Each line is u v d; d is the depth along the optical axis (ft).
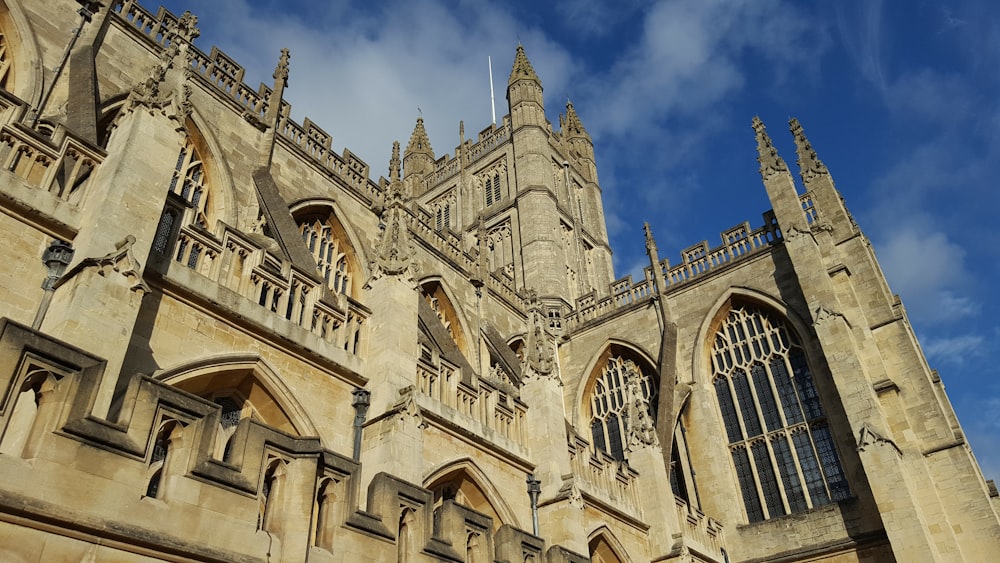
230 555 48.91
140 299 65.36
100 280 62.69
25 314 64.69
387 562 60.13
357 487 60.39
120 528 43.98
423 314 140.26
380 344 96.68
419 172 347.36
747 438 172.96
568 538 107.14
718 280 192.85
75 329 58.95
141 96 79.25
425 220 189.88
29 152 72.02
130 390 48.21
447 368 110.42
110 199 69.05
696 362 184.44
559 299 242.78
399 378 94.53
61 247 66.95
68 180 73.77
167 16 139.44
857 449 144.15
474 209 301.02
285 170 148.25
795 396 170.09
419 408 92.79
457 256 194.70
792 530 155.12
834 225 179.93
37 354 44.42
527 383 127.13
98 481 44.29
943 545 132.57
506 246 274.16
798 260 172.55
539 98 316.19
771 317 181.57
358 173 169.89
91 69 108.47
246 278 85.25
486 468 107.65
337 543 56.65
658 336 196.24
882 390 150.30
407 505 64.95
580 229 299.38
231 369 78.69
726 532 162.09
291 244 119.24
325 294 99.45
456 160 326.03
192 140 129.80
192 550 47.01
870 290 166.40
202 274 79.61
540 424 120.98
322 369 90.17
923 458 141.69
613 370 204.64
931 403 148.15
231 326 80.64
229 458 52.49
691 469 173.78
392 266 104.22
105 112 115.03
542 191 275.18
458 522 69.31
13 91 108.17
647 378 197.67
